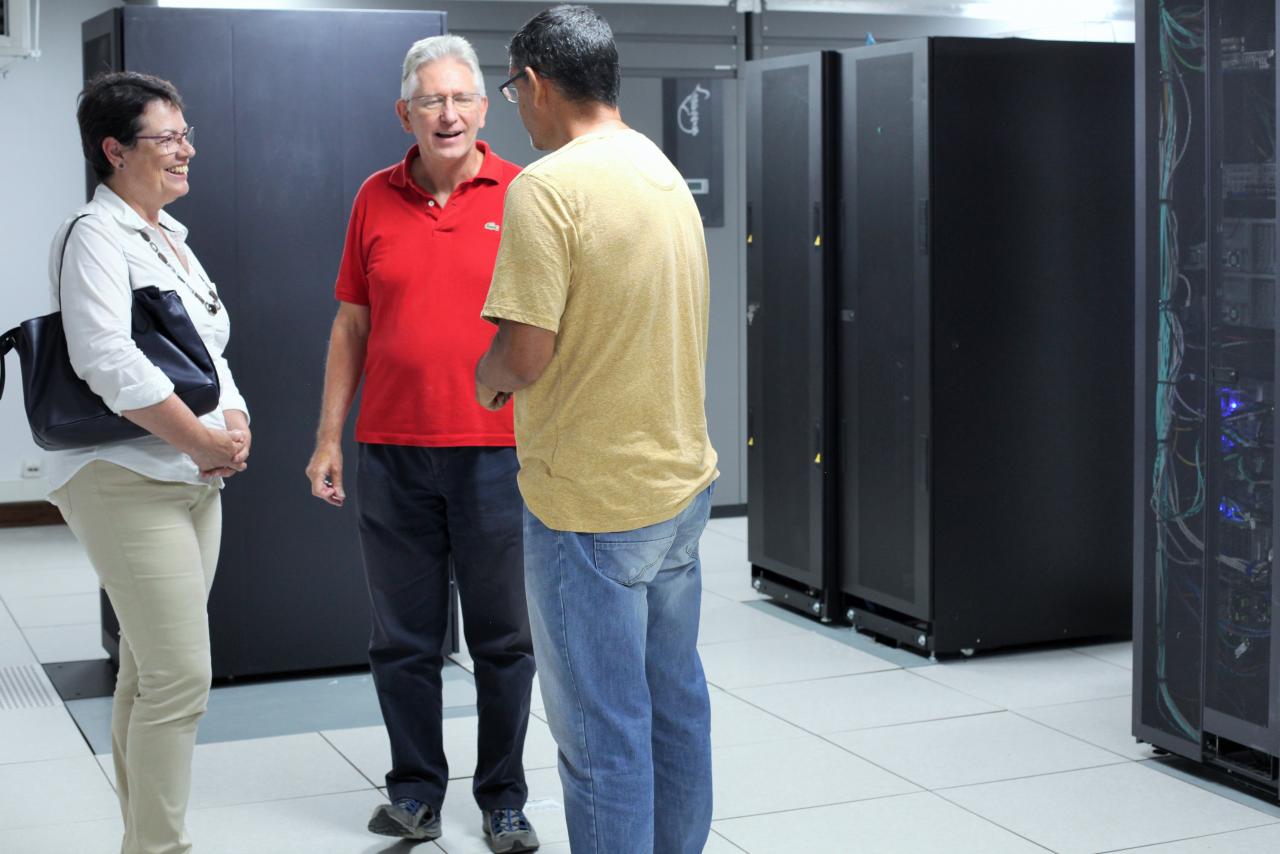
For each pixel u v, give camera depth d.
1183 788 3.35
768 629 4.92
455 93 2.91
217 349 2.74
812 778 3.44
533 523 2.29
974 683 4.25
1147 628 3.54
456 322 2.97
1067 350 4.54
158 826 2.59
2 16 4.28
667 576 2.38
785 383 5.09
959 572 4.45
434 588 3.08
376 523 3.03
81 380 2.47
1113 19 7.01
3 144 6.76
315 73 4.27
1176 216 3.42
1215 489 3.34
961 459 4.43
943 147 4.37
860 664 4.46
